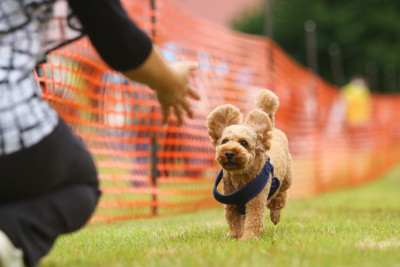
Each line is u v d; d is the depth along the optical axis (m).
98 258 3.02
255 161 3.93
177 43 7.65
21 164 2.14
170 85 2.36
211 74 8.41
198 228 4.73
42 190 2.26
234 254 2.99
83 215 2.40
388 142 20.98
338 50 34.47
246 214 3.98
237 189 3.98
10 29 2.14
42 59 2.33
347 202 8.68
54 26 2.26
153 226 5.21
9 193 2.19
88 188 2.46
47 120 2.21
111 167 7.34
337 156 14.34
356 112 18.86
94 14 2.12
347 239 3.66
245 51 9.47
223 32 9.04
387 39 35.50
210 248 3.33
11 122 2.11
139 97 6.95
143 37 2.21
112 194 7.68
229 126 3.91
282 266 2.67
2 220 2.15
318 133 12.45
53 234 2.29
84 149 2.43
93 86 6.46
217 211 7.46
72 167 2.33
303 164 11.88
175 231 4.59
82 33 2.27
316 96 12.80
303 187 11.73
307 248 3.23
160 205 7.08
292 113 11.48
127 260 2.96
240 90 9.16
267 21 10.87
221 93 8.61
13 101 2.12
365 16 35.50
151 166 7.41
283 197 4.79
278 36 35.41
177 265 2.70
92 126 6.43
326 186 13.04
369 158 17.67
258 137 3.93
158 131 7.32
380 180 17.28
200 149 8.44
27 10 2.16
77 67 5.93
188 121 7.92
